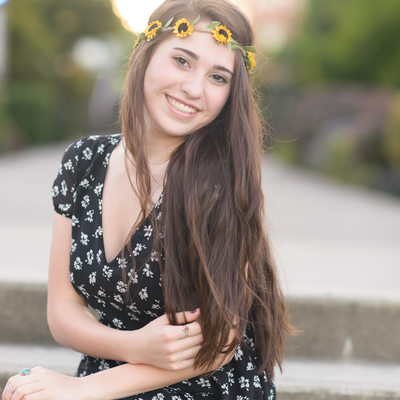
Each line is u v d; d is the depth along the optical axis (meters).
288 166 15.55
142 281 1.49
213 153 1.48
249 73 1.55
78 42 27.44
